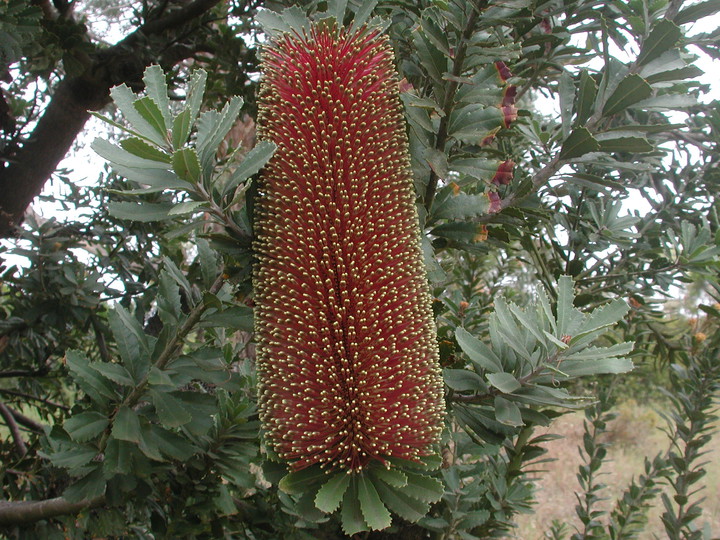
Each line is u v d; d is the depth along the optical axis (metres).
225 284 0.46
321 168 0.37
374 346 0.36
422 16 0.43
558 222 0.62
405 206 0.39
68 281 0.74
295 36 0.40
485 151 0.50
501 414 0.42
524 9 0.42
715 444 2.15
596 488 0.71
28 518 0.50
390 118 0.39
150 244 0.79
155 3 0.99
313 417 0.35
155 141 0.38
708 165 0.63
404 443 0.36
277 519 0.52
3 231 0.85
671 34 0.44
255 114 0.69
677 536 0.64
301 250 0.36
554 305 0.58
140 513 0.53
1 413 0.85
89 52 0.77
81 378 0.42
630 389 2.48
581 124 0.47
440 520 0.54
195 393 0.43
